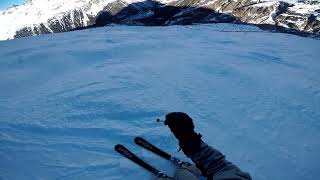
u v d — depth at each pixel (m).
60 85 7.49
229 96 7.29
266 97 7.45
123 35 13.81
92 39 12.48
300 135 6.13
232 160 5.27
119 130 5.76
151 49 10.59
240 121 6.38
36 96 6.96
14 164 4.88
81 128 5.80
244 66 9.41
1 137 5.43
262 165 5.24
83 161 5.01
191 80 7.87
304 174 5.14
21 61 9.29
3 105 6.57
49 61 9.13
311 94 7.89
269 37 15.66
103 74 8.08
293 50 12.45
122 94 6.97
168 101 6.81
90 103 6.57
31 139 5.45
